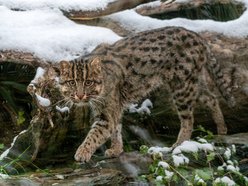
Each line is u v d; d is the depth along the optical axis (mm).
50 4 10039
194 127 9859
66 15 9969
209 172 8359
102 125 8555
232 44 10039
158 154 8477
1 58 9172
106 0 10039
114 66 8797
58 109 8852
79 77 8320
